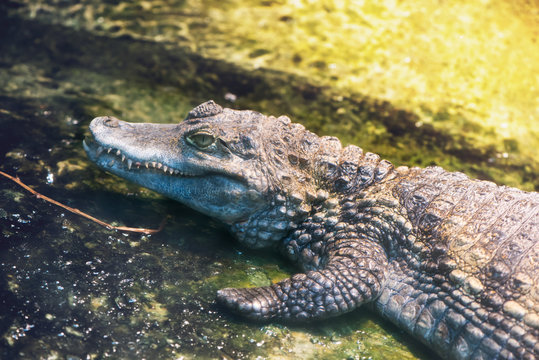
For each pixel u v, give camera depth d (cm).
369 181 402
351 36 720
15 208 388
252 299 341
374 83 655
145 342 314
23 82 557
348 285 355
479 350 330
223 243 411
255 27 715
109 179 449
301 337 346
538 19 786
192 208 408
